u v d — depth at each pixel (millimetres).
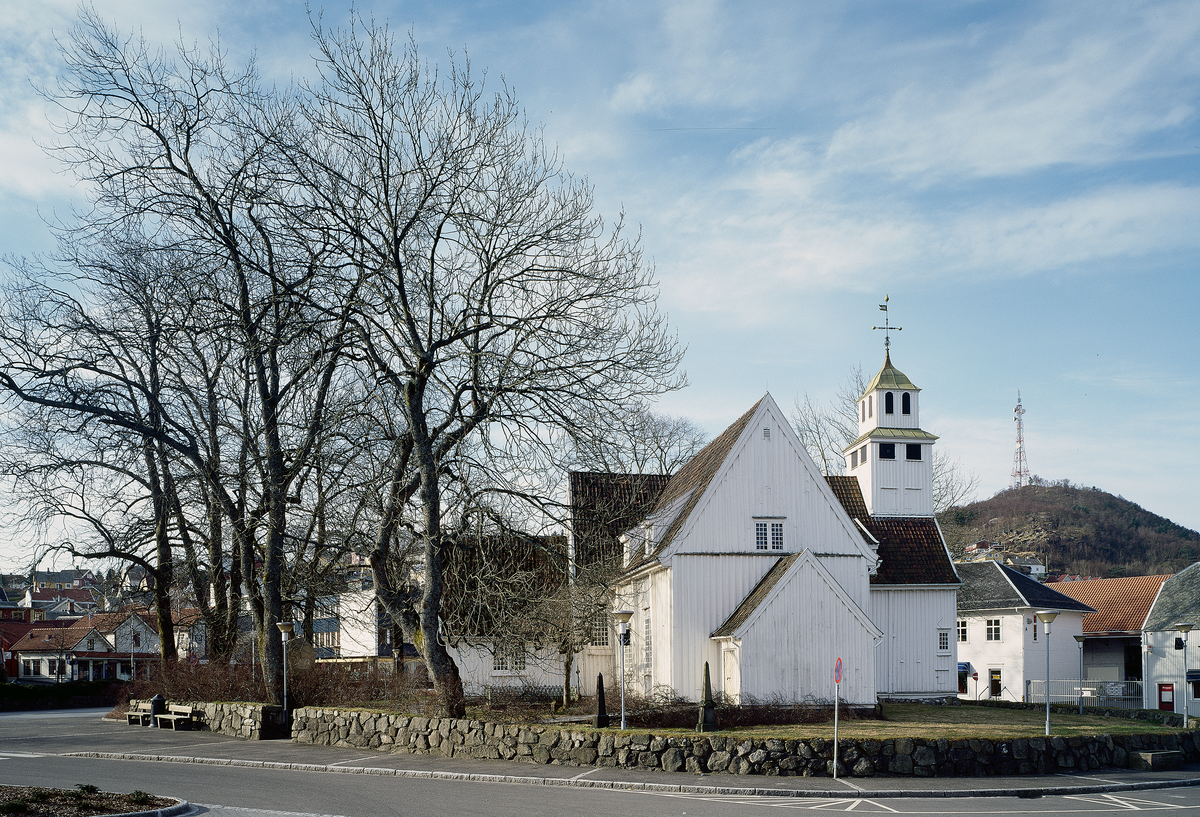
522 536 28156
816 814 17297
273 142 27953
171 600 45000
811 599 31812
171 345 32969
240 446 33406
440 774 21750
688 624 33781
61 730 33344
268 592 32500
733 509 34875
